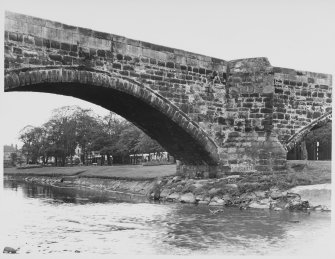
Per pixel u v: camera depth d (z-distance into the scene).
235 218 27.88
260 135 35.69
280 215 28.70
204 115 35.06
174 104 33.16
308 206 30.62
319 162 41.22
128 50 30.47
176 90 33.25
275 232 23.58
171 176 42.94
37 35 26.23
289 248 20.48
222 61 36.41
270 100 35.72
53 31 26.91
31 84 25.94
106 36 29.33
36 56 26.16
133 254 19.41
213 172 36.72
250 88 36.09
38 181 80.62
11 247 20.19
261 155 35.47
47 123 108.50
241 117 36.19
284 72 38.00
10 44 25.14
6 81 24.95
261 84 35.88
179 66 33.47
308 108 39.00
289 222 26.22
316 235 22.84
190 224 26.20
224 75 36.53
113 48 29.69
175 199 37.81
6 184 70.31
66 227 25.62
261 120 35.72
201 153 36.06
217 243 21.48
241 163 35.75
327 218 27.44
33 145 113.19
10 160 130.00
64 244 21.23
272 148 35.44
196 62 34.59
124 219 28.31
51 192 51.25
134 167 66.94
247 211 30.69
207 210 31.59
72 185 65.31
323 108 39.69
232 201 33.62
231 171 35.91
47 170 92.75
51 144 106.75
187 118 33.94
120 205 35.81
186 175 39.91
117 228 25.22
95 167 80.56
